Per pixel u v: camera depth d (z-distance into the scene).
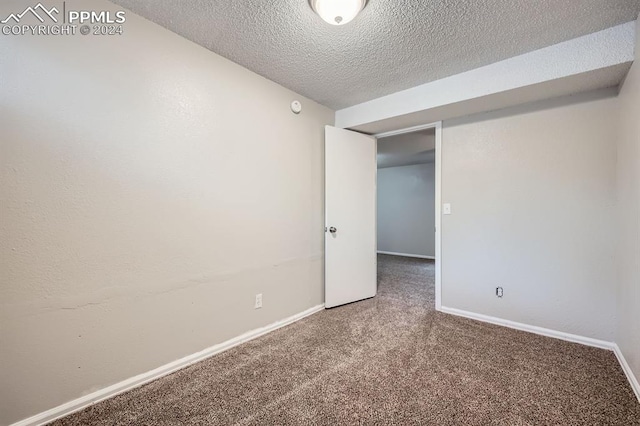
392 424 1.33
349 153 3.08
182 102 1.80
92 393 1.47
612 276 2.01
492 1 1.45
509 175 2.42
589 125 2.08
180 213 1.80
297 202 2.65
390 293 3.48
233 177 2.10
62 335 1.37
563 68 1.84
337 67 2.16
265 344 2.15
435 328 2.42
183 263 1.82
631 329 1.63
